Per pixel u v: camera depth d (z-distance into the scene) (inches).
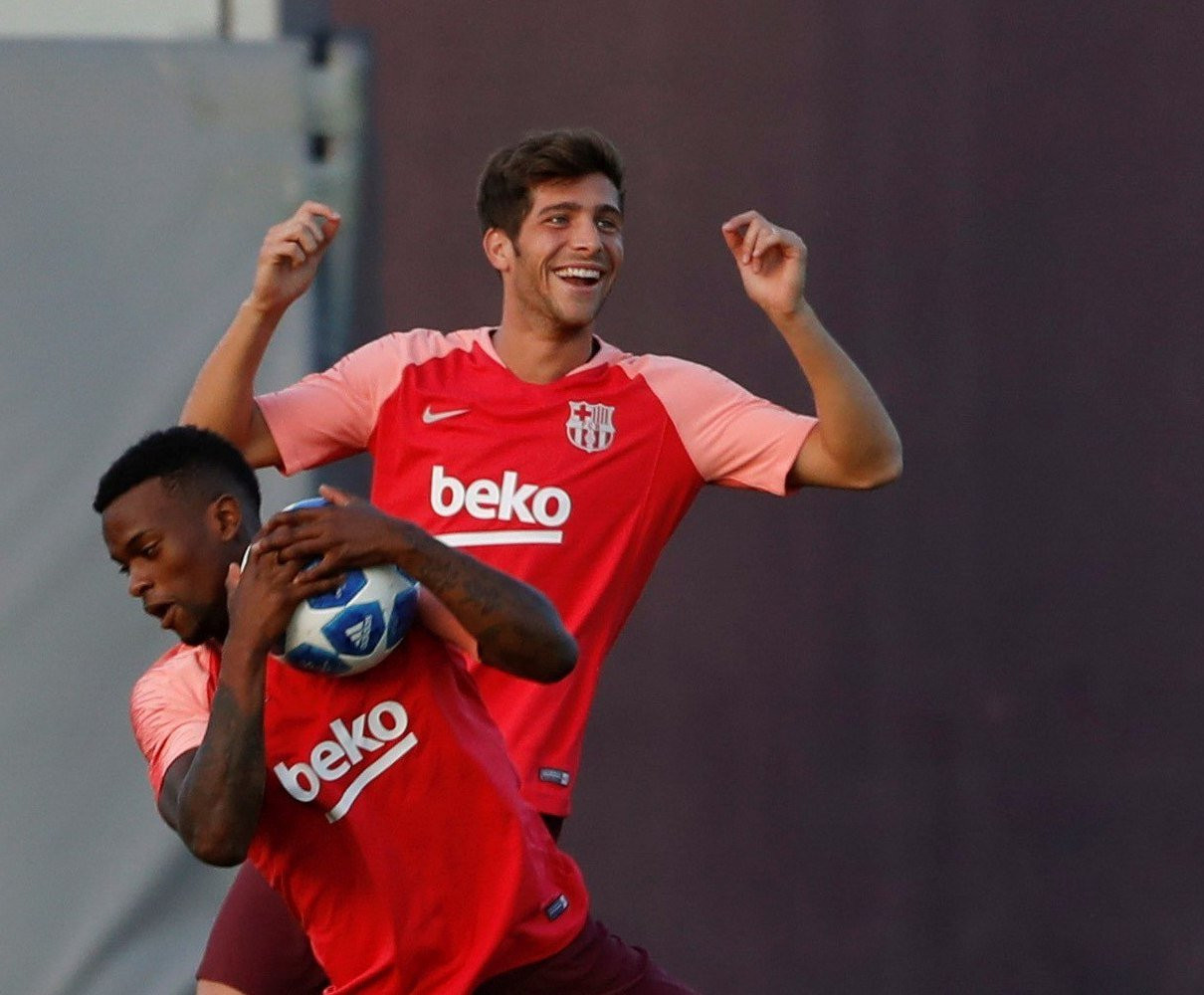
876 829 779.4
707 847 777.6
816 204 774.5
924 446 780.6
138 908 713.6
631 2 767.7
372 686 413.1
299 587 383.2
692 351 767.1
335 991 433.7
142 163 722.2
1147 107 782.5
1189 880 781.9
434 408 536.4
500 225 539.8
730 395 546.0
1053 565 783.1
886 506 782.5
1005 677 781.9
